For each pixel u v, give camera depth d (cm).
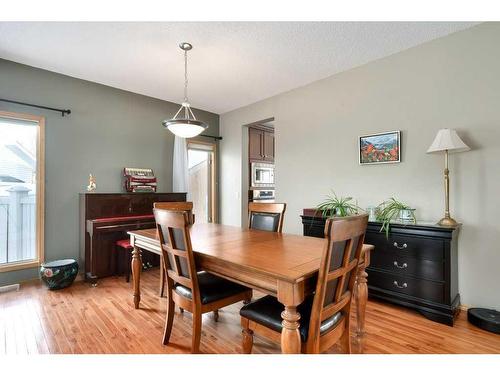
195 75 326
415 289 227
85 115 340
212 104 442
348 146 314
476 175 227
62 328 203
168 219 168
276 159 396
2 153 291
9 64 287
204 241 193
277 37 243
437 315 213
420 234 224
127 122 379
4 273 287
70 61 288
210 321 219
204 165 496
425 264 221
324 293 120
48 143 312
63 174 323
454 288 222
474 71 229
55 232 317
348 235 125
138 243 235
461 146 215
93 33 234
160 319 219
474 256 228
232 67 305
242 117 455
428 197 255
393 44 258
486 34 223
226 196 486
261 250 165
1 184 291
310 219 302
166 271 185
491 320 197
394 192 277
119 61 288
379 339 188
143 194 368
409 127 266
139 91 381
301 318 134
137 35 238
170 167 426
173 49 262
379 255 250
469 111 231
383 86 284
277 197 394
